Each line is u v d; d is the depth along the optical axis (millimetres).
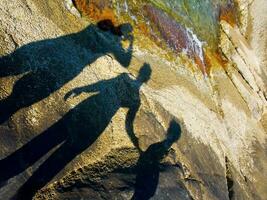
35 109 8602
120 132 9891
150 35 13789
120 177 8922
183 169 10656
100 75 10570
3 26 9047
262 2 28000
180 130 11750
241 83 19859
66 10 11102
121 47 12180
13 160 7695
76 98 9500
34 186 7766
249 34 26734
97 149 9195
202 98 14797
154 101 11516
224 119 15695
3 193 7285
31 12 9930
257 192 14727
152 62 12961
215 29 21406
